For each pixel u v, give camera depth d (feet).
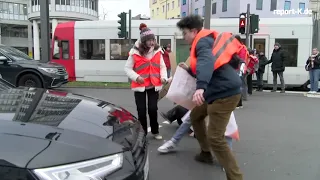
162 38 50.75
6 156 6.37
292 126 22.25
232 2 145.48
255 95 39.55
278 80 47.32
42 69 36.81
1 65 36.70
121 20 47.06
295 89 49.24
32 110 8.65
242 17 41.57
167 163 14.80
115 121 9.25
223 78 11.02
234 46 11.30
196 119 14.23
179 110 20.07
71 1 181.06
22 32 226.79
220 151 11.44
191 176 13.37
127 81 52.37
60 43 53.47
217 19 49.42
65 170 6.48
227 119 11.33
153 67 17.16
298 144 17.92
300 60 46.42
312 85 40.14
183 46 49.85
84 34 52.75
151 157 15.57
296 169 14.24
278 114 26.81
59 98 10.43
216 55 10.86
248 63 32.19
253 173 13.75
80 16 184.85
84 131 7.79
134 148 8.10
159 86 17.42
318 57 39.47
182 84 12.82
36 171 6.22
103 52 52.65
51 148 6.73
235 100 11.19
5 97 9.93
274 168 14.34
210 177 13.29
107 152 7.26
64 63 53.57
